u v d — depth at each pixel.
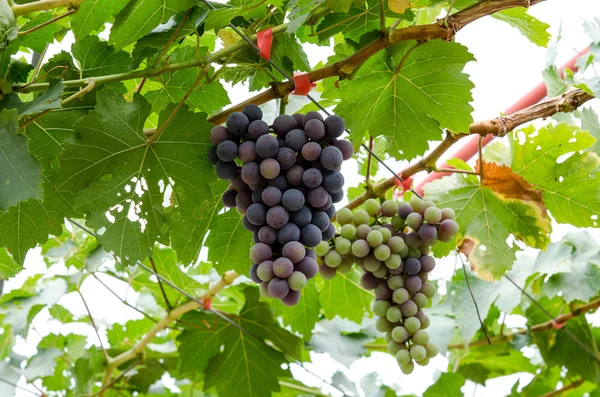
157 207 1.01
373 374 1.60
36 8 1.01
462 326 1.45
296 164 0.97
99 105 0.98
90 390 1.49
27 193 0.90
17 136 0.92
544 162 1.23
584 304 1.46
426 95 1.08
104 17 1.05
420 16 1.31
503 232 1.21
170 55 1.08
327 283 1.40
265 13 1.06
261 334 1.43
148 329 1.66
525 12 1.18
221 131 0.97
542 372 1.64
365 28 1.08
